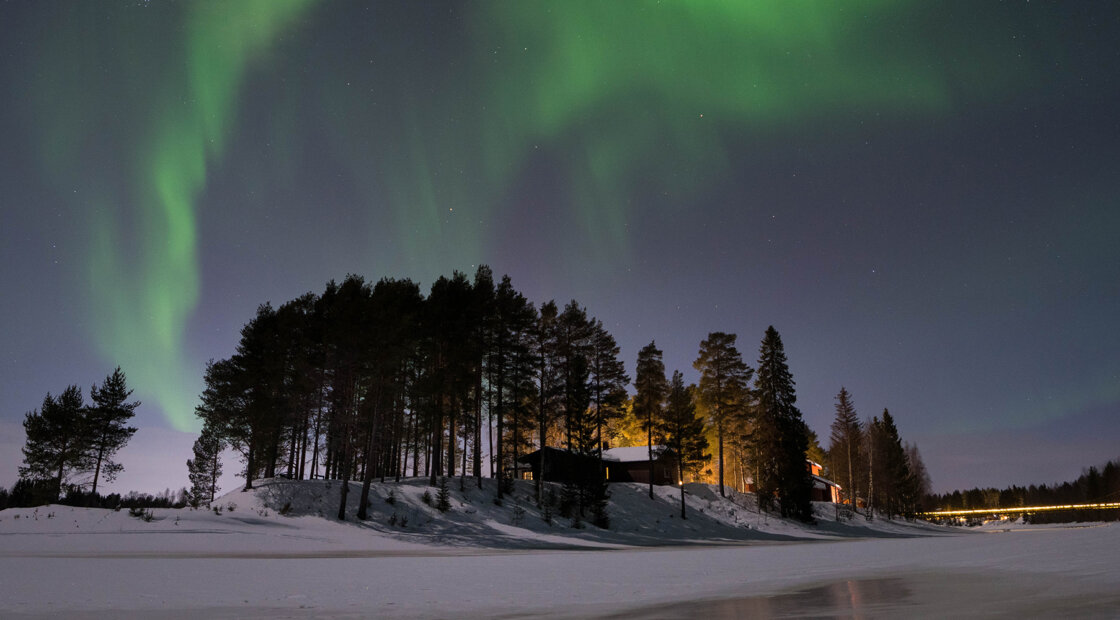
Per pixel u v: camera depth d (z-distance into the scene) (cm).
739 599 1050
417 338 4622
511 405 4997
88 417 5166
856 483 8612
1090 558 1516
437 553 2752
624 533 4684
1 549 2266
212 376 4512
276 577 1499
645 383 5847
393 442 4959
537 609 987
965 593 980
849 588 1150
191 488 5516
